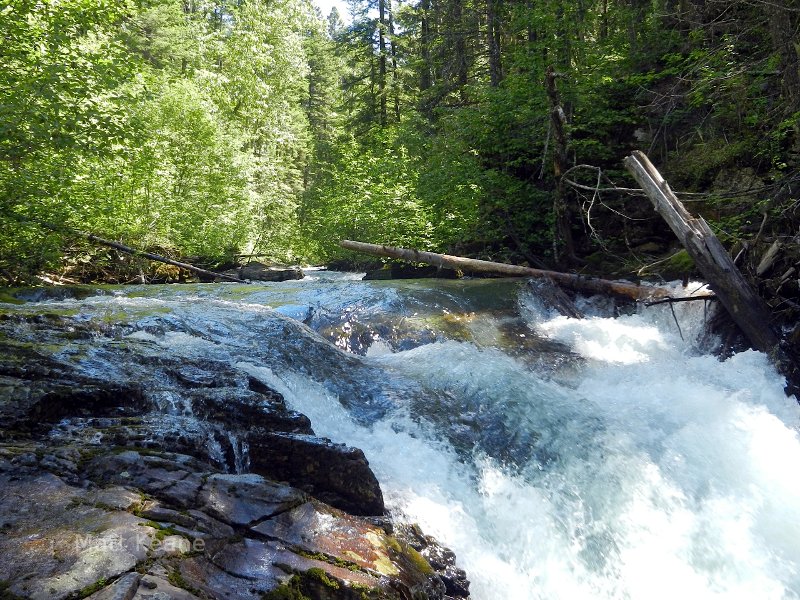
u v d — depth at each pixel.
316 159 29.88
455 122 14.63
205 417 4.11
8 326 5.39
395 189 14.70
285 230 24.64
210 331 6.46
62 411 3.76
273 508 3.03
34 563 2.24
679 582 4.45
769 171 10.54
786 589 4.41
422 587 3.02
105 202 11.41
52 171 9.49
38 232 9.88
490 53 19.28
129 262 13.88
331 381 5.96
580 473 5.07
